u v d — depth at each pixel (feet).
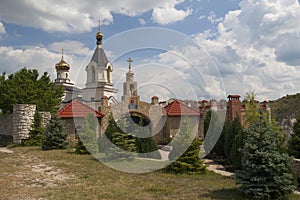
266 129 20.98
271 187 19.79
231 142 37.91
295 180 21.44
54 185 24.70
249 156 20.57
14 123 62.23
